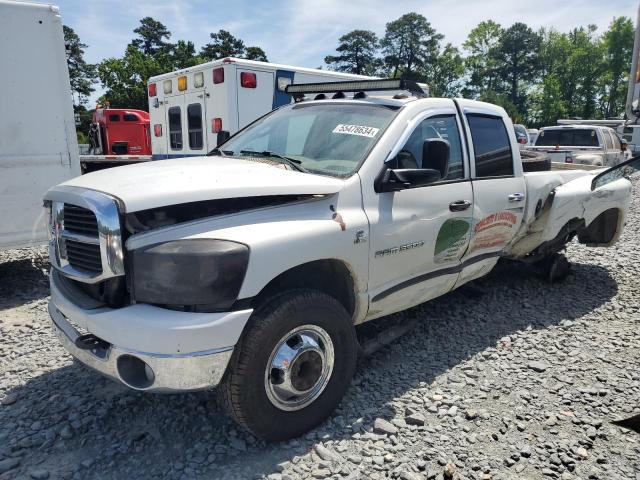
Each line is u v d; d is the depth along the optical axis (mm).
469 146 4359
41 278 6301
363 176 3410
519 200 4840
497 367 4055
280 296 2928
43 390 3592
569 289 5984
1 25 5383
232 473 2777
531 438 3170
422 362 4125
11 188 5664
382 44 91125
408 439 3117
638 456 3033
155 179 2912
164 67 55438
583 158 13656
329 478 2762
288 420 2992
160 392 2682
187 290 2600
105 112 18281
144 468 2816
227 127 9172
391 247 3529
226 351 2662
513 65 88188
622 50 76000
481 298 5570
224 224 2818
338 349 3191
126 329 2600
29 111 5680
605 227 6277
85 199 2713
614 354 4332
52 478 2732
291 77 9836
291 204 3088
